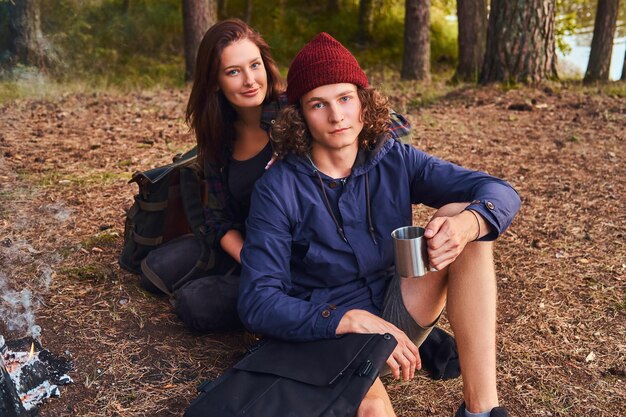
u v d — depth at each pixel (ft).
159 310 10.24
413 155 8.04
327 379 6.59
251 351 7.36
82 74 40.63
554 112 24.20
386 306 7.75
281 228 7.55
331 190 7.68
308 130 7.61
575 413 8.32
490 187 7.52
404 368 6.92
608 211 14.52
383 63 54.24
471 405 7.14
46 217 13.79
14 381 8.13
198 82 8.85
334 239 7.66
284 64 51.93
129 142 20.22
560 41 54.39
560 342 9.76
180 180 10.18
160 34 50.80
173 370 8.91
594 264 12.10
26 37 38.11
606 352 9.48
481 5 40.52
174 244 10.46
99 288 10.80
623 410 8.35
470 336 7.14
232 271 9.87
